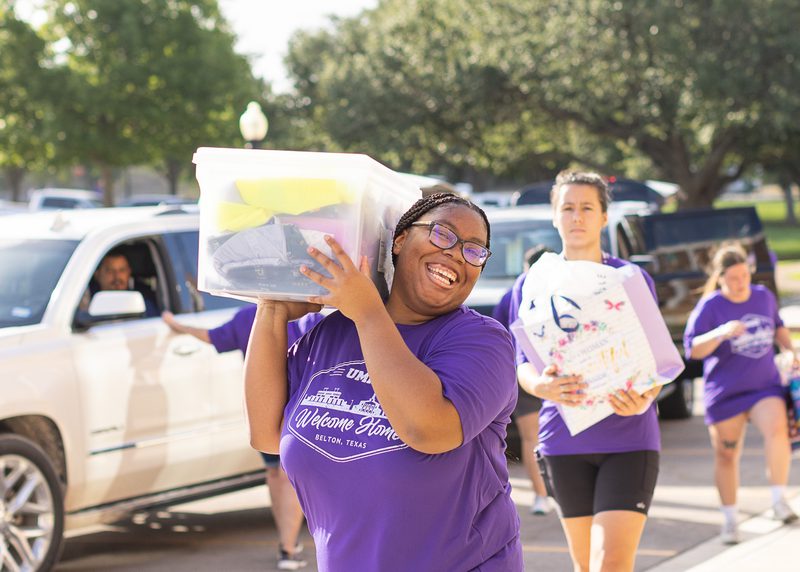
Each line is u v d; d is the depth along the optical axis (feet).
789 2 87.25
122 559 22.38
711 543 22.07
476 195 124.47
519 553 8.93
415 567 8.25
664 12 88.12
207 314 23.04
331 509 8.43
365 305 8.02
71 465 20.20
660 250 33.47
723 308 22.57
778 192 385.29
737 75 86.89
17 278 21.35
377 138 113.60
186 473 22.21
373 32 123.24
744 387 22.45
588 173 15.53
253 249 8.32
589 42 92.48
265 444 9.25
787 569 19.53
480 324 8.50
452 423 7.96
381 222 8.64
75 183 287.69
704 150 128.06
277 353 9.10
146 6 100.99
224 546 23.27
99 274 22.06
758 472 28.63
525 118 112.78
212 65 103.04
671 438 34.37
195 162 8.48
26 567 19.31
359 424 8.32
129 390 21.11
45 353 19.94
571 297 13.43
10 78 100.17
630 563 13.91
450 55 106.32
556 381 13.58
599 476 14.35
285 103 179.83
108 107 99.45
